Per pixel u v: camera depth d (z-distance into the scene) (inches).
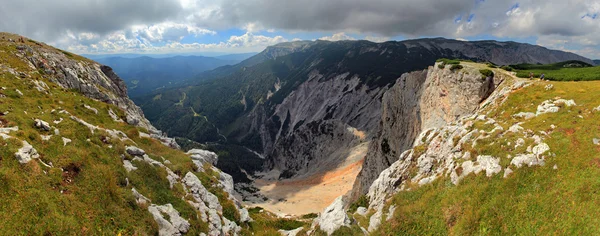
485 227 784.3
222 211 1144.8
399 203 1088.2
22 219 564.1
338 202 1096.8
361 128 5502.0
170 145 1681.8
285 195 4473.4
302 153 6338.6
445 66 2062.0
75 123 998.4
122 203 761.0
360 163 4269.2
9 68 1552.7
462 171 1026.1
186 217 906.1
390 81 6565.0
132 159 1002.1
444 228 868.0
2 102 1026.7
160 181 992.9
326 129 6053.2
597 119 914.7
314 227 1107.3
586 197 711.7
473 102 1739.7
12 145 683.4
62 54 2386.8
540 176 830.5
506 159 932.6
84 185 734.5
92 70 2544.3
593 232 630.5
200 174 1277.1
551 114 1047.0
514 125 1067.3
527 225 736.3
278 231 1288.1
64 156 782.5
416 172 1263.5
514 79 1573.6
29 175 650.8
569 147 857.5
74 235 605.6
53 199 641.6
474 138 1133.1
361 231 995.3
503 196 830.5
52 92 1547.7
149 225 756.0
